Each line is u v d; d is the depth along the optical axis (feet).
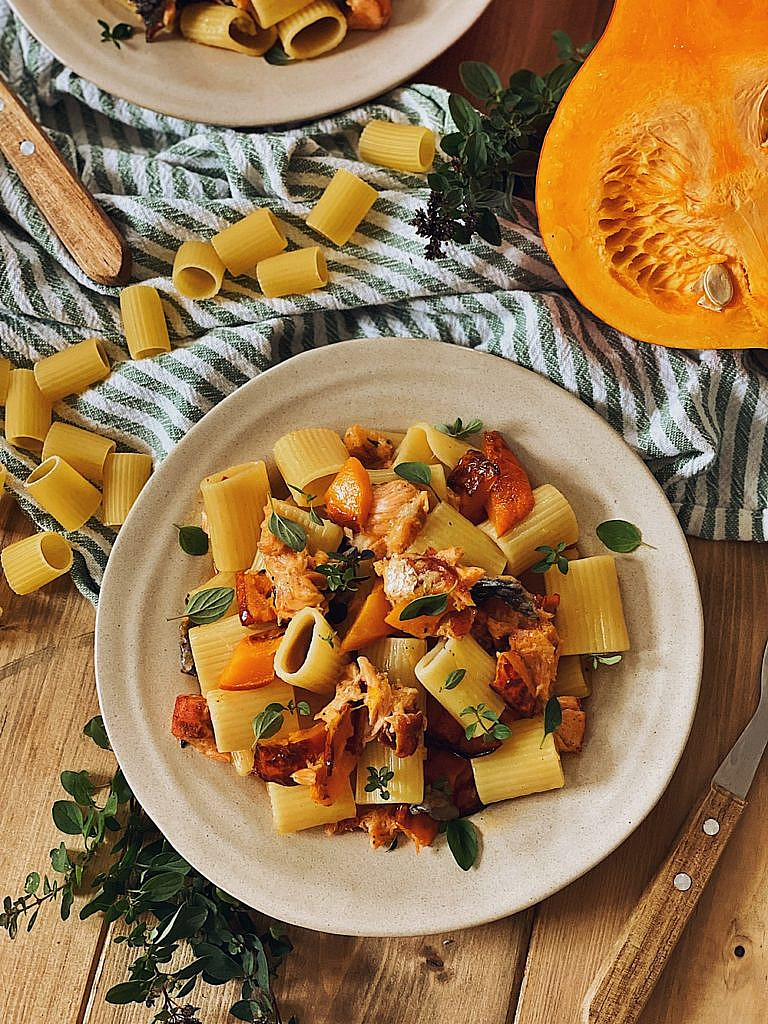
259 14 1.78
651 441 1.75
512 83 1.75
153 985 1.64
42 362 1.77
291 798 1.60
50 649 1.81
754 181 1.55
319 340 1.87
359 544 1.65
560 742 1.64
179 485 1.69
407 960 1.73
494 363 1.69
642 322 1.63
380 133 1.81
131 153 1.94
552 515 1.66
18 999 1.72
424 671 1.56
